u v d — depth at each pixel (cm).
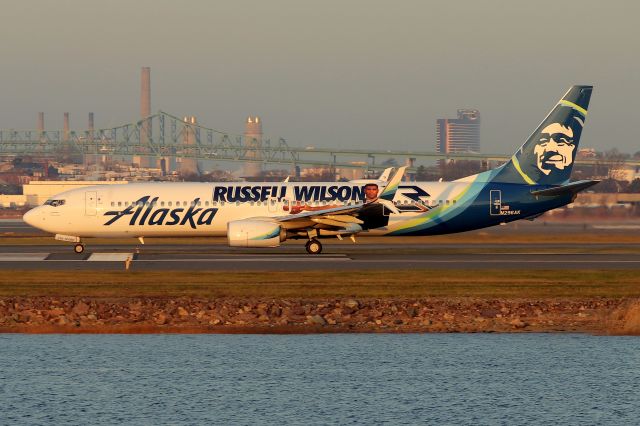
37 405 12656
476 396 13150
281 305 18312
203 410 12494
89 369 14438
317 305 18362
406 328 17250
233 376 14100
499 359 15088
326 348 15838
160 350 15675
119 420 12062
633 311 17162
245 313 17862
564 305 18525
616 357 15188
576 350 15662
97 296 18962
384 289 19788
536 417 12262
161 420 12106
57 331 17012
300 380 13950
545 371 14375
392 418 12219
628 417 12262
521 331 17088
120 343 16162
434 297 19062
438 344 16138
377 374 14225
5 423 11912
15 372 14275
